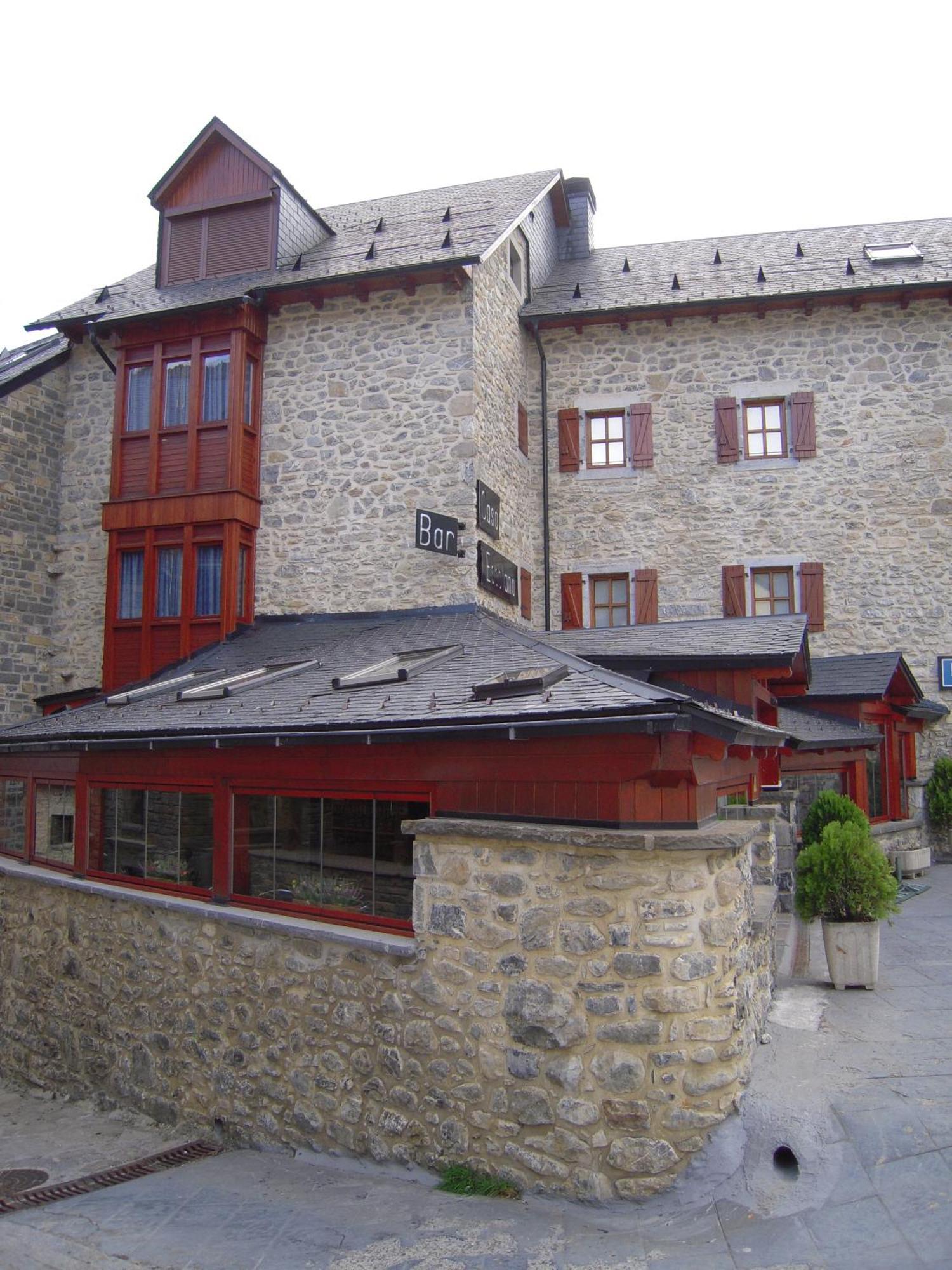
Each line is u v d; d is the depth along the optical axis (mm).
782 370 14281
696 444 14359
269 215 12812
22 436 12859
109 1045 7559
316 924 6215
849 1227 4266
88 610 13008
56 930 8328
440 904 5488
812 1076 5434
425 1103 5438
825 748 11719
